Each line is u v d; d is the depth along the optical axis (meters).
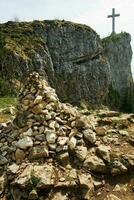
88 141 12.24
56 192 10.23
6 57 53.12
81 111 17.27
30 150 11.52
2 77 50.41
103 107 76.25
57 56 66.81
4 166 11.52
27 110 12.73
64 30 68.88
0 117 18.73
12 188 10.51
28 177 10.45
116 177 11.18
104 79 77.00
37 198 10.03
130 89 90.62
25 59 54.72
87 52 73.31
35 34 63.78
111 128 14.23
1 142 12.55
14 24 63.88
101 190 10.65
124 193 10.61
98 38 78.12
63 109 12.95
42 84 13.15
